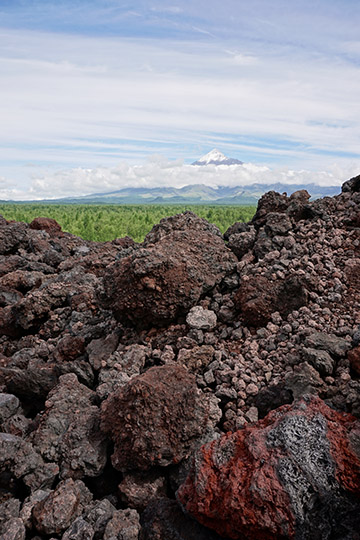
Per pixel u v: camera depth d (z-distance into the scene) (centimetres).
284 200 1136
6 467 554
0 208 12950
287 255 900
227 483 421
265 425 482
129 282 786
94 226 6009
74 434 586
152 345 784
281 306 773
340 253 888
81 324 930
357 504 394
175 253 838
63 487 513
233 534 415
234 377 661
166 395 545
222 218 6756
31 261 1491
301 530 383
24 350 905
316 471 404
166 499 496
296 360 658
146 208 14138
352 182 1120
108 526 467
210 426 588
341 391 595
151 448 523
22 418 662
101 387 667
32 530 494
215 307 833
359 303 754
